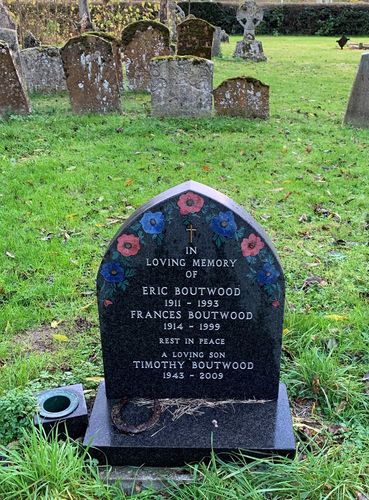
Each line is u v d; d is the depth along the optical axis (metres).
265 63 7.72
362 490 1.18
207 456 1.27
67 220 2.44
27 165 3.10
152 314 1.33
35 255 2.14
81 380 1.52
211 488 1.18
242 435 1.29
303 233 2.36
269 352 1.35
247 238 1.24
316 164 3.22
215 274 1.28
